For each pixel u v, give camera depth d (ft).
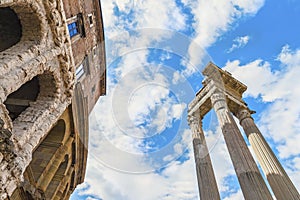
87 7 64.44
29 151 34.94
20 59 37.68
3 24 49.03
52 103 45.73
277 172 40.65
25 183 37.04
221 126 49.29
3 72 33.73
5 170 29.37
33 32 44.24
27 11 42.39
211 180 42.01
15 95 51.90
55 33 47.11
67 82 51.03
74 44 57.36
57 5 47.57
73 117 53.93
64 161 54.75
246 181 37.42
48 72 46.14
